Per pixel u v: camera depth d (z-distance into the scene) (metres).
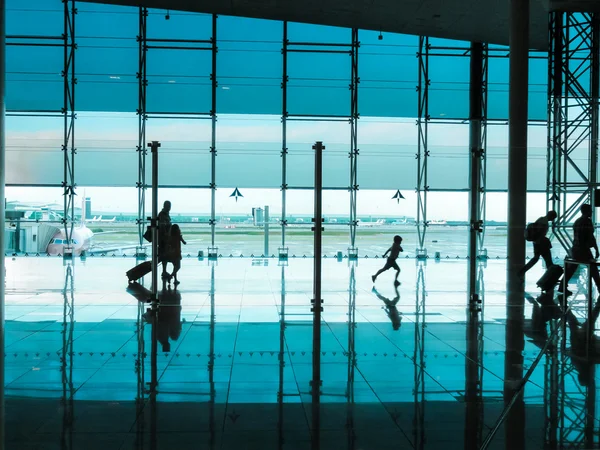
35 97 14.36
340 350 5.02
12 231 14.02
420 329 6.00
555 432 3.13
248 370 4.33
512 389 3.89
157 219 7.22
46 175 14.11
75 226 14.05
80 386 3.91
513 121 10.30
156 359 4.66
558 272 7.82
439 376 4.22
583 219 7.91
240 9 13.18
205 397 3.69
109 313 6.73
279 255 9.91
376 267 10.60
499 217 8.75
